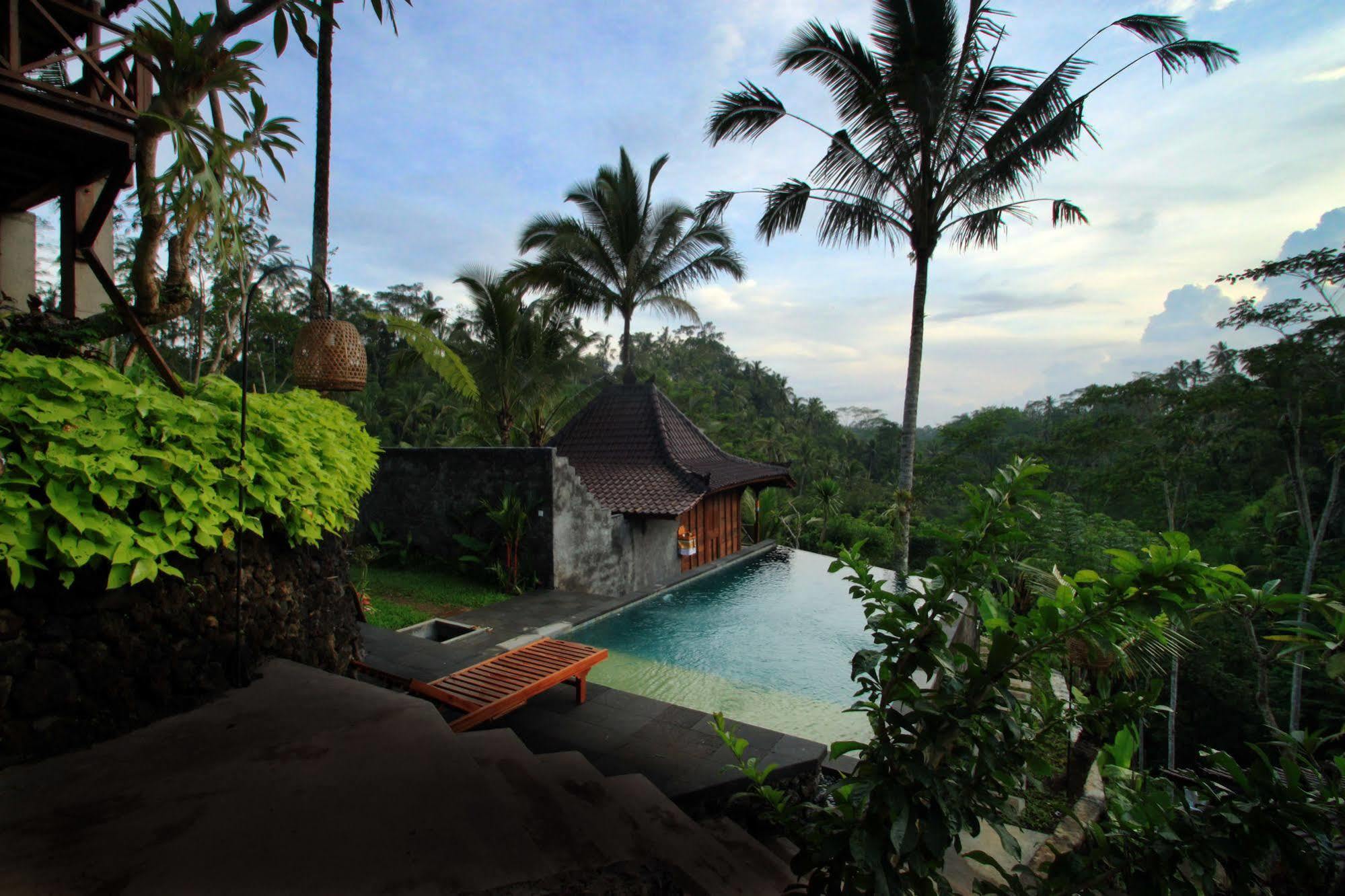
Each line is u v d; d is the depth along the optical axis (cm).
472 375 1492
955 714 167
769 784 380
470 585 1017
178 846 183
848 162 1279
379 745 248
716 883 215
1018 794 184
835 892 177
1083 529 1953
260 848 184
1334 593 166
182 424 273
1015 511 182
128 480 243
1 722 219
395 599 933
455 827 204
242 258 343
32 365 233
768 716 634
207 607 288
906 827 158
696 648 853
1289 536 2036
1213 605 205
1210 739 1689
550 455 1000
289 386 2127
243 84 311
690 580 1298
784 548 1733
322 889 169
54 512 225
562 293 1841
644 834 236
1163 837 164
